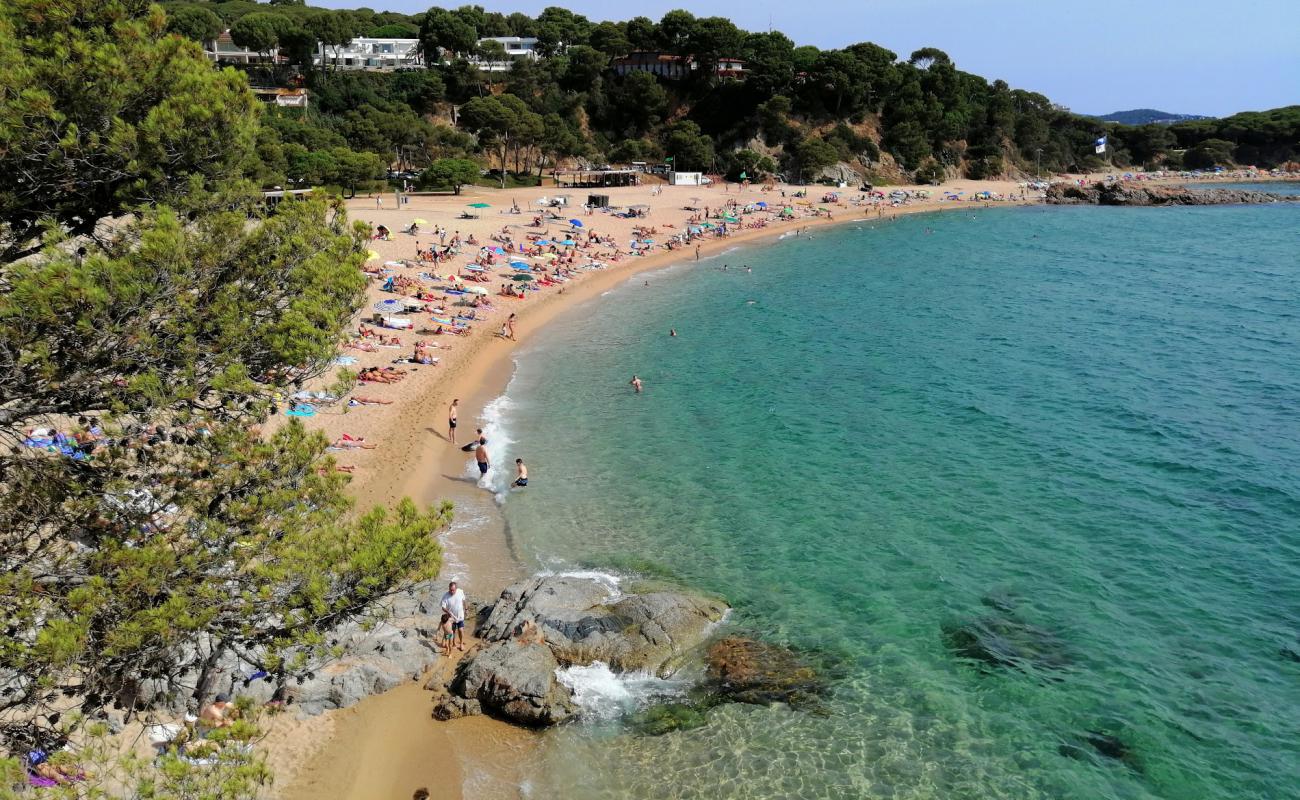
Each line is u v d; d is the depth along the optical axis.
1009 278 75.44
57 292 10.37
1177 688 19.66
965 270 79.69
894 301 65.31
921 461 33.34
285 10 154.38
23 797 9.09
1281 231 106.81
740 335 54.00
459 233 74.31
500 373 44.66
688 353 49.47
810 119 154.25
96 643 10.51
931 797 16.47
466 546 26.22
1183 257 86.69
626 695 19.44
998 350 50.38
